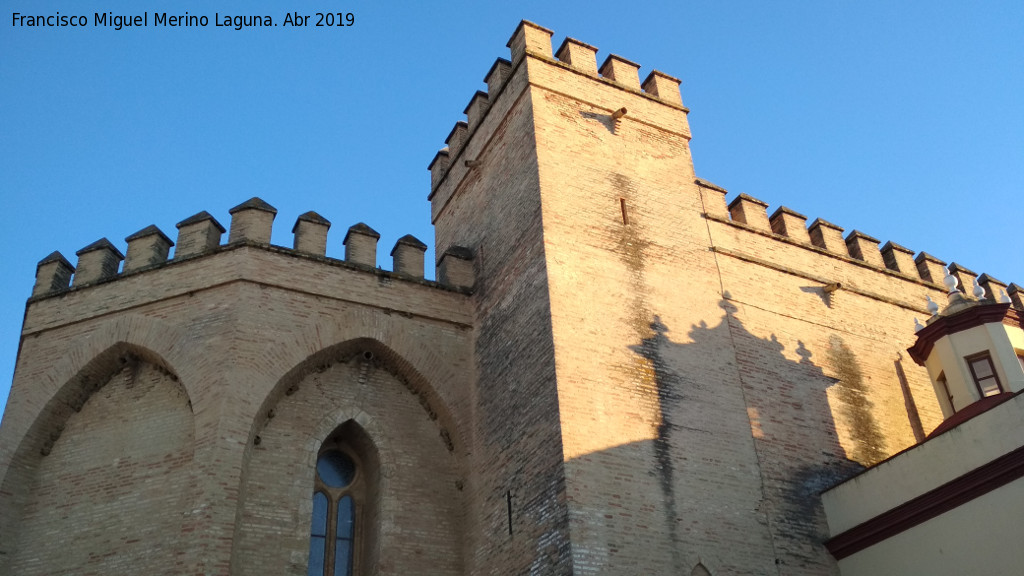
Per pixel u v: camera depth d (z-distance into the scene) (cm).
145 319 2009
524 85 2277
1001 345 2116
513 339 2019
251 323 1966
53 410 1964
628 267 2069
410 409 2100
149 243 2150
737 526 1827
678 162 2361
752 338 2144
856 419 2173
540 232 2020
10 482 1881
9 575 1811
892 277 2573
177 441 1867
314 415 1988
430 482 2025
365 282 2153
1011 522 1667
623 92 2402
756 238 2361
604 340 1916
